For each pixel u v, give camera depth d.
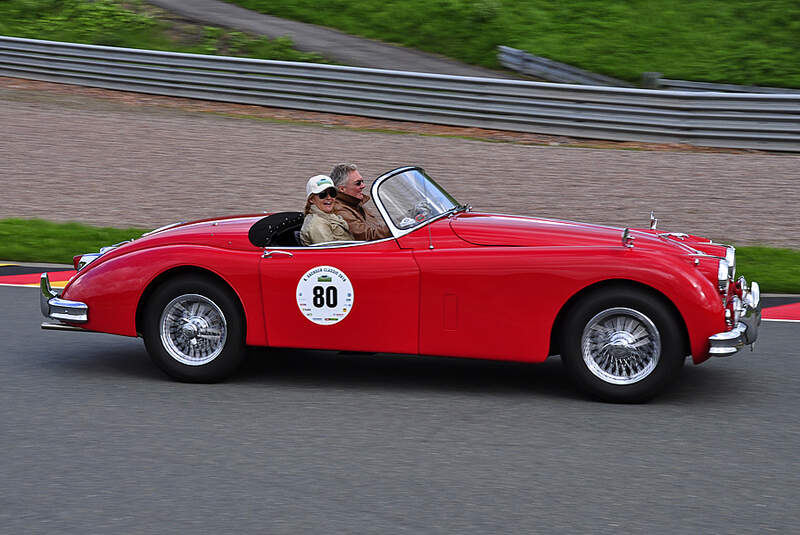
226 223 7.56
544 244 6.74
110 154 17.36
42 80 24.33
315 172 16.12
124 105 21.72
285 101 21.64
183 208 14.16
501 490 5.00
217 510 4.71
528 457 5.52
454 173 16.03
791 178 15.80
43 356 7.88
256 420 6.21
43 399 6.64
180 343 7.09
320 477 5.18
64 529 4.48
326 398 6.76
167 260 7.02
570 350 6.59
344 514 4.67
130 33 29.33
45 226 13.15
